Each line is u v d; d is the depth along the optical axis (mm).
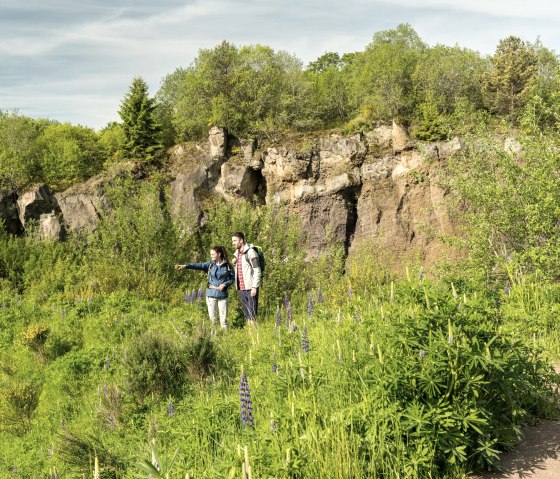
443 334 4191
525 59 47625
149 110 38562
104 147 44781
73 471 5105
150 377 6871
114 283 15891
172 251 18625
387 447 3680
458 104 16641
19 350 11672
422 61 45594
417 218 34312
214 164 36938
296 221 18094
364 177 36281
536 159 13250
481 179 14453
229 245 16828
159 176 36000
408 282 4852
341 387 4395
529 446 4281
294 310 12328
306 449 3590
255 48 47844
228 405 4879
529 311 7199
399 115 39594
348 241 36312
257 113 40562
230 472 3215
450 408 3834
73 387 8930
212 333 8234
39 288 17047
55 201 34500
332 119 47531
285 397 4645
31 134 43125
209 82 43500
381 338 4547
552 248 11180
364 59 49312
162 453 4602
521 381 4281
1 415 7773
